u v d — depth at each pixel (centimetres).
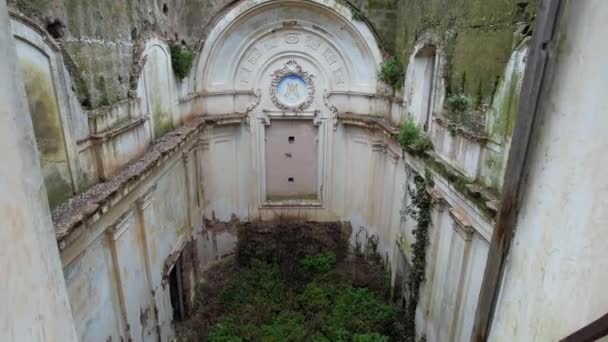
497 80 650
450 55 848
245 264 1471
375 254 1441
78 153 649
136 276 820
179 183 1130
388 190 1305
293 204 1538
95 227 641
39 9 570
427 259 962
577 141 252
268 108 1436
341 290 1268
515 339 322
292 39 1365
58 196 597
